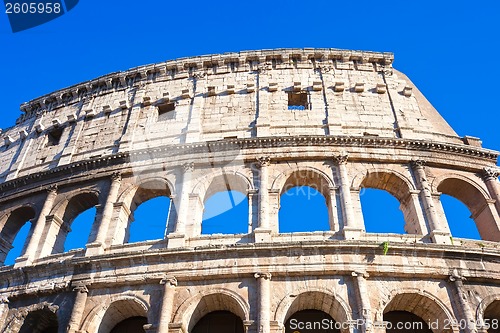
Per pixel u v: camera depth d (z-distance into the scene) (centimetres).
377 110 4531
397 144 4097
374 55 4984
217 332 3353
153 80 5125
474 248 3316
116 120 4872
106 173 4225
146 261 3391
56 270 3556
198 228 3719
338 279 3186
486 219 3862
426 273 3206
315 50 4981
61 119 5250
